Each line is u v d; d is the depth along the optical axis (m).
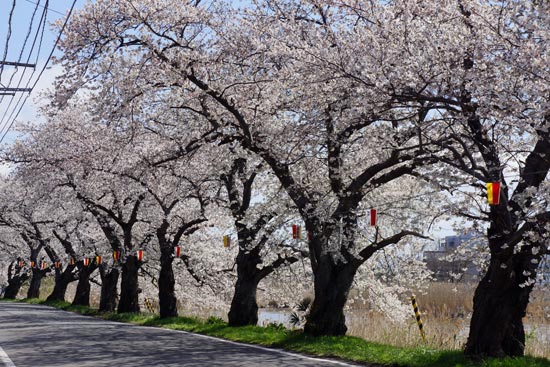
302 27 16.09
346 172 18.72
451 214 13.09
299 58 14.48
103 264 39.75
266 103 18.72
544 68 11.04
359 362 13.38
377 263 24.23
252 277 23.06
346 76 13.64
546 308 16.67
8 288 71.62
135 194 29.52
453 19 13.36
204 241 34.00
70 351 15.33
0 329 23.11
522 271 12.76
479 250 14.24
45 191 32.19
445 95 13.05
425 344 17.80
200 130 21.80
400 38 13.40
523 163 12.80
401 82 12.61
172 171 25.17
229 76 18.66
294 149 19.05
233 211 23.86
